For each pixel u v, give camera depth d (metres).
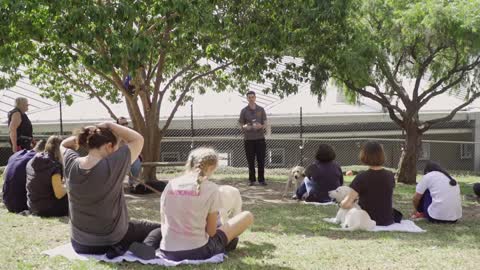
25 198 8.24
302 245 6.60
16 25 8.89
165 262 5.39
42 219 7.68
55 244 6.27
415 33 12.20
